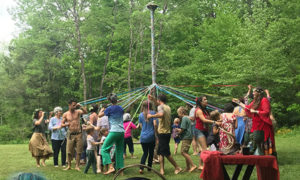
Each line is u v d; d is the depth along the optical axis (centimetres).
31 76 2866
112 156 788
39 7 2311
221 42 2008
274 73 1579
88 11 2325
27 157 1125
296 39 1764
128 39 2602
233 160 482
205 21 2298
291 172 677
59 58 2828
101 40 2638
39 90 2772
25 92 2959
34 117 893
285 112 2077
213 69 1886
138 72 2470
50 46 2706
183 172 735
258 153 530
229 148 580
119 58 2600
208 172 481
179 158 967
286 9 1959
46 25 2388
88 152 761
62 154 888
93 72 2808
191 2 2356
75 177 714
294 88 1959
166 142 716
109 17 2438
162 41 2495
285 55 1773
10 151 1334
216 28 2064
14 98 2950
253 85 1638
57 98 3019
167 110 720
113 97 718
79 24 2306
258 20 1712
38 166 883
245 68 1616
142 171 732
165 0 2280
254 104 618
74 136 821
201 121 716
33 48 2759
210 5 2781
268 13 1803
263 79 1641
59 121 898
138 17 2152
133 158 1002
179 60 2452
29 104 3006
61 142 891
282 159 880
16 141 2698
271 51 1595
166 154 715
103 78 2508
